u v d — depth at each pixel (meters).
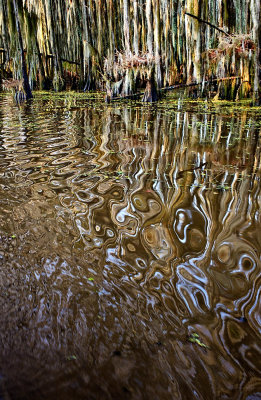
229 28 8.17
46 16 11.41
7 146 4.21
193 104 8.41
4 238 2.05
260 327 1.45
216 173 3.26
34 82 12.62
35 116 6.67
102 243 2.03
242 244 2.05
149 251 1.97
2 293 1.59
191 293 1.64
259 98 7.73
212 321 1.47
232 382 1.20
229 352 1.32
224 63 8.70
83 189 2.83
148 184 2.97
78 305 1.53
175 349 1.33
